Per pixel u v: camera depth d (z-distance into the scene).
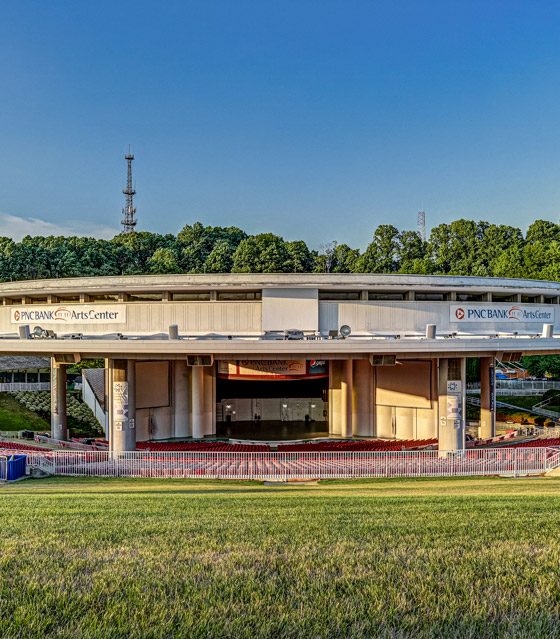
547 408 56.12
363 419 45.47
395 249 152.25
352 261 156.50
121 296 38.59
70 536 12.68
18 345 36.22
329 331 36.28
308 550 11.07
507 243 132.75
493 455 31.03
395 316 37.78
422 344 34.16
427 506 16.64
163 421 44.38
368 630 7.34
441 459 30.55
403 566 9.93
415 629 7.37
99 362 76.25
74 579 9.30
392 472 28.34
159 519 14.94
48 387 61.44
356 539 12.00
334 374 46.12
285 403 51.41
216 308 37.09
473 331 39.22
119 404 36.12
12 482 27.50
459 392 36.06
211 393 45.28
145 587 8.89
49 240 130.38
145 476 28.89
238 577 9.37
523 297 42.78
